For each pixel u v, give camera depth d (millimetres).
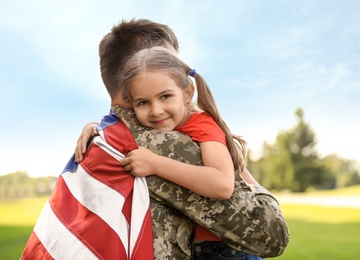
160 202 1586
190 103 1767
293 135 39438
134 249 1510
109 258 1503
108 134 1687
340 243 12266
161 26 1913
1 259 9953
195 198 1564
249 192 1616
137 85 1655
